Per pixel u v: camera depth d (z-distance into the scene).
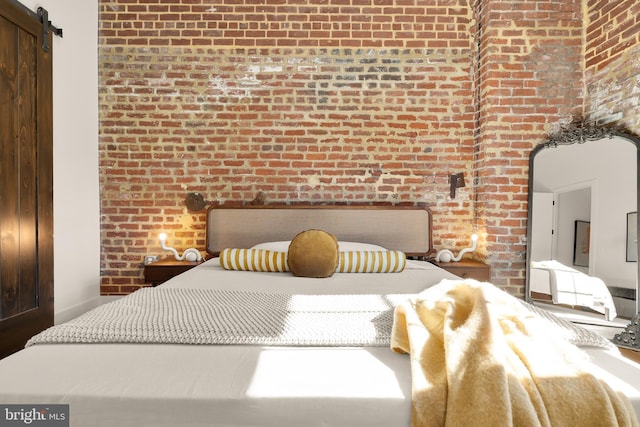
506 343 1.10
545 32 3.32
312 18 3.61
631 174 2.80
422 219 3.54
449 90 3.63
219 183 3.63
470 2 3.62
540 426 0.88
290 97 3.63
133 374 1.05
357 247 3.21
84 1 3.37
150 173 3.61
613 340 2.82
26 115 2.66
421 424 0.93
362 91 3.64
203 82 3.61
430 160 3.65
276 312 1.58
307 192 3.65
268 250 2.91
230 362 1.13
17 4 2.56
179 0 3.58
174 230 3.62
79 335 1.26
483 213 3.43
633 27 2.80
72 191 3.23
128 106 3.59
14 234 2.54
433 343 1.14
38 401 0.95
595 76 3.19
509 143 3.36
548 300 3.21
